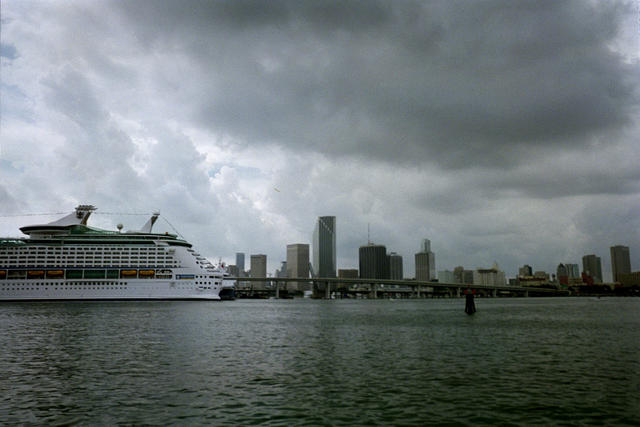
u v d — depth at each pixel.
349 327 83.62
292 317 116.06
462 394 30.28
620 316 119.44
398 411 26.53
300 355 47.19
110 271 198.62
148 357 45.09
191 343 56.44
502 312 146.38
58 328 74.00
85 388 31.78
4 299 192.38
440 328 81.06
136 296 198.50
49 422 24.59
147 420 24.92
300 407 27.34
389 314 134.25
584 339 62.22
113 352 48.19
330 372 37.75
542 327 82.38
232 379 34.88
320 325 88.25
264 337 64.56
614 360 43.84
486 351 50.38
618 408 26.98
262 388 32.00
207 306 170.50
